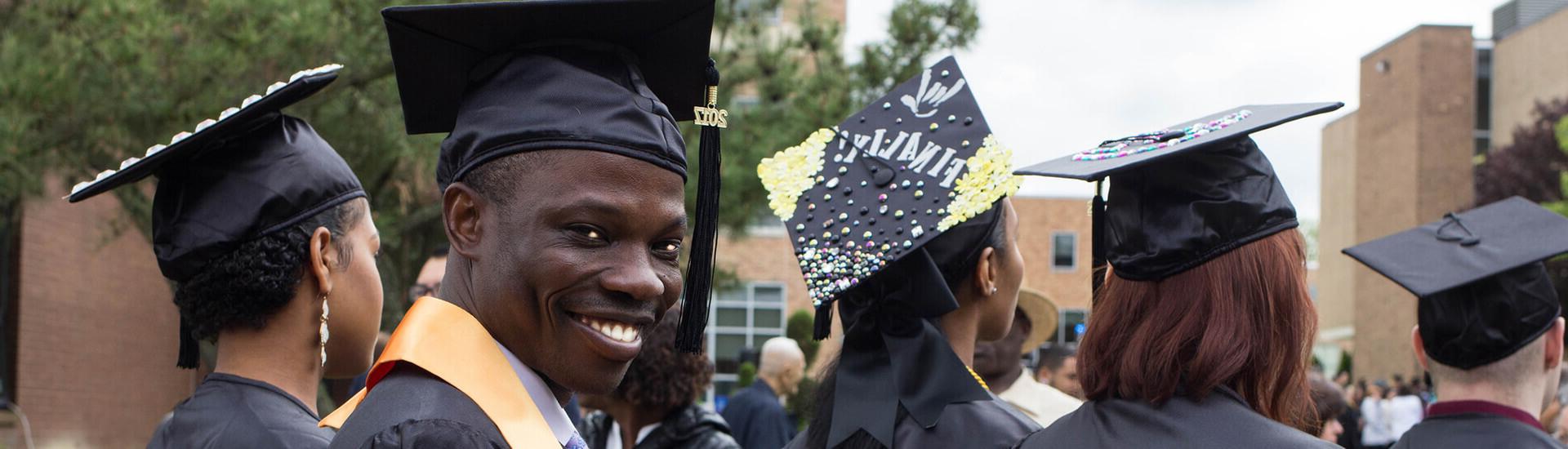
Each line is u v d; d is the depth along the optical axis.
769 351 6.46
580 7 1.61
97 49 6.55
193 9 6.97
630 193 1.54
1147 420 1.94
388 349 1.60
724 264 11.64
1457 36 32.62
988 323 2.74
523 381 1.62
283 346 2.18
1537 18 32.22
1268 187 2.03
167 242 2.17
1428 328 3.06
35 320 12.09
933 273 2.54
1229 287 1.97
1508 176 29.42
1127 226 2.05
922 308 2.54
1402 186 33.25
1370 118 34.97
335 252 2.21
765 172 2.86
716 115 1.79
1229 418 1.89
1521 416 2.97
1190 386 1.93
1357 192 35.72
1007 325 2.74
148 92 6.61
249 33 6.64
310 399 2.21
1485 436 2.89
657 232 1.57
